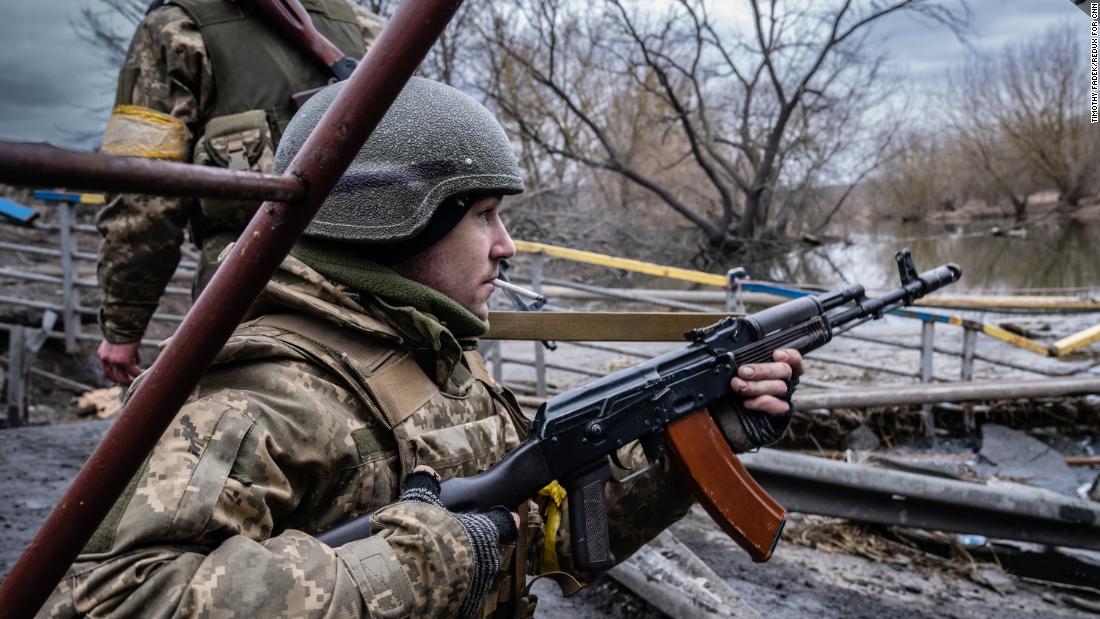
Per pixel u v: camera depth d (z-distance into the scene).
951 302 6.43
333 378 1.11
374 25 2.33
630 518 1.45
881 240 25.78
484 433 1.28
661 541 2.67
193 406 0.99
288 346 1.08
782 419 1.44
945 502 3.11
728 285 5.23
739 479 1.40
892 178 30.97
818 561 3.18
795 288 5.35
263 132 1.94
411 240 1.18
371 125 0.66
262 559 0.90
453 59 15.02
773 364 1.45
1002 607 2.91
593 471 1.30
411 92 1.20
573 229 16.14
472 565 1.00
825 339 1.58
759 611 2.77
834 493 3.20
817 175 21.28
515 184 1.25
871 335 7.52
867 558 3.25
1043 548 3.21
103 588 0.87
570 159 17.72
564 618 2.50
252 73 1.98
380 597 0.93
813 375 6.06
